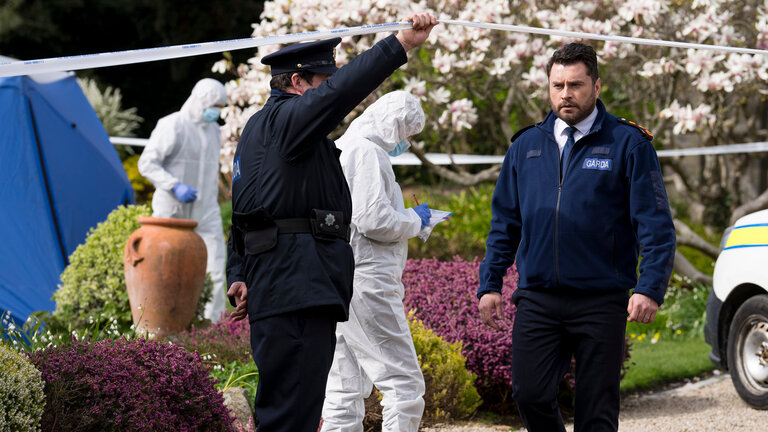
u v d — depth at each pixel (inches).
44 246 495.5
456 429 344.2
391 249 259.8
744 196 747.4
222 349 382.3
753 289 386.0
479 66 547.8
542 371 234.2
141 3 1316.4
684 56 564.4
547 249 233.0
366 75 188.1
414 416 259.4
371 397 332.8
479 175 608.1
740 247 388.2
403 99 261.9
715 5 517.0
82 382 233.9
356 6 507.2
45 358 240.8
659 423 355.9
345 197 204.4
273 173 194.1
